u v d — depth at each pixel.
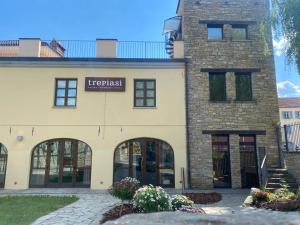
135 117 16.73
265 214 6.99
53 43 20.58
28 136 16.36
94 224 8.36
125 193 9.89
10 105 16.59
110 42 17.61
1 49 21.67
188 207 8.67
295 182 14.30
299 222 6.41
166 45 19.70
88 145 16.45
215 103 16.95
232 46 17.58
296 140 15.59
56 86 16.98
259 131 16.72
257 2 18.16
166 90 17.05
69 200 12.30
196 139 16.59
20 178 16.02
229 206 11.46
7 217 9.13
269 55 17.52
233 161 16.44
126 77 17.08
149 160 16.58
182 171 16.25
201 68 17.28
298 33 12.38
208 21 17.83
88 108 16.70
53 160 16.44
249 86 17.42
